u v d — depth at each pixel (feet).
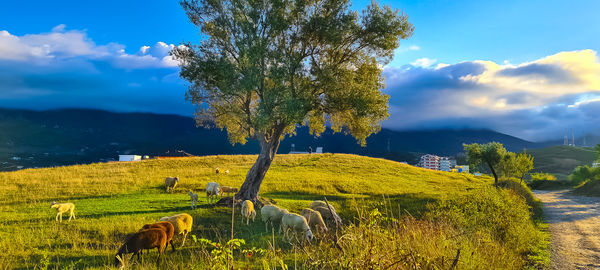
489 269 22.71
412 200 87.04
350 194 114.62
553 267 35.58
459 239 26.35
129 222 53.26
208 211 65.87
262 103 70.03
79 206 70.54
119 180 112.37
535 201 117.08
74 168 139.54
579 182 255.50
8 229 49.47
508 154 150.30
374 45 76.13
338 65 77.51
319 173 163.12
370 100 72.23
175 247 40.65
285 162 195.93
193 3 73.20
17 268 33.65
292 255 28.91
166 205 72.59
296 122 72.08
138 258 33.14
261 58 70.54
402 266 14.65
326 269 15.90
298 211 74.38
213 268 14.46
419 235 18.94
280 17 70.28
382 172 185.78
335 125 88.43
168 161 175.32
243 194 77.66
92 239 45.47
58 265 34.22
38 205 72.69
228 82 69.41
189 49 74.33
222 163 182.29
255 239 46.16
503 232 42.34
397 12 74.79
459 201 53.06
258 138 79.61
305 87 73.56
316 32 72.69
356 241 15.34
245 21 70.38
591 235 58.59
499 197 56.29
